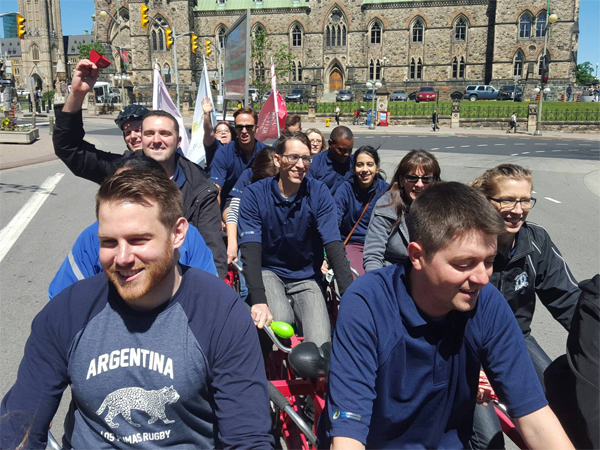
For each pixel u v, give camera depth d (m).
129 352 1.92
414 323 1.98
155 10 71.75
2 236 9.10
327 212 3.83
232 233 4.76
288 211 3.77
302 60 72.31
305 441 2.98
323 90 72.31
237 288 4.93
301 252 3.94
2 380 4.30
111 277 1.87
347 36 70.75
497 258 3.17
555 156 24.75
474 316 2.03
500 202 3.02
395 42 69.69
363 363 2.00
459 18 67.69
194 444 2.04
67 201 12.24
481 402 2.69
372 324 2.02
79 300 1.98
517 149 28.47
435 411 2.12
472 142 33.25
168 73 73.00
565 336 5.45
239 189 4.99
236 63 10.01
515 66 65.69
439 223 1.79
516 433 2.71
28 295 6.33
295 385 3.02
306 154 3.66
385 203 3.90
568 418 2.63
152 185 1.87
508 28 64.81
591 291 2.48
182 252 2.79
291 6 71.19
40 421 1.95
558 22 63.44
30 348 1.98
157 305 1.96
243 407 1.95
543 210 12.20
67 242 8.77
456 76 69.38
